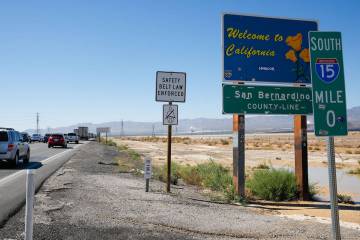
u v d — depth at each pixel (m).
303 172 14.02
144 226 8.63
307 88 13.98
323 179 22.17
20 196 11.91
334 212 4.86
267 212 11.26
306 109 13.95
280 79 13.84
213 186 16.11
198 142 96.69
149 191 14.01
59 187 13.80
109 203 11.10
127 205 10.91
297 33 14.09
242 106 13.40
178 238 7.75
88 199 11.61
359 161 34.12
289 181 13.95
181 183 18.00
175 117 14.20
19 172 19.67
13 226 8.17
